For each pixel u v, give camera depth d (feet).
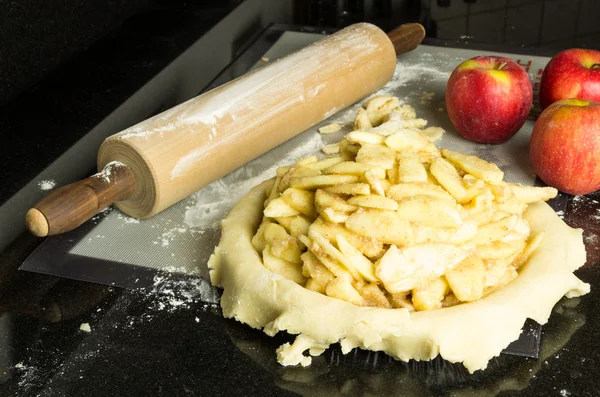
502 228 2.80
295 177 2.93
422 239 2.72
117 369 2.69
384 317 2.62
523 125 3.66
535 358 2.69
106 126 3.70
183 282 2.96
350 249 2.71
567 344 2.73
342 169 2.87
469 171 2.92
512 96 3.43
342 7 4.66
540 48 4.22
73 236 3.15
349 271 2.71
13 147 3.57
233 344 2.76
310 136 3.67
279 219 2.87
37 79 3.98
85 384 2.66
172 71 4.07
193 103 3.38
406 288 2.68
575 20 4.53
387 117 3.65
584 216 3.18
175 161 3.18
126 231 3.18
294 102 3.54
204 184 3.32
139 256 3.07
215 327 2.81
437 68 4.06
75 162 3.51
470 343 2.62
